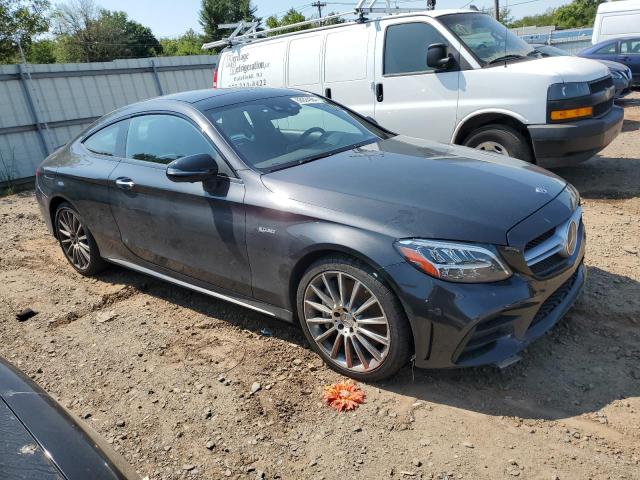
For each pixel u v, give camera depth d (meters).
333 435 2.65
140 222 3.95
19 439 1.65
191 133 3.70
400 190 2.97
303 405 2.89
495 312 2.57
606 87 5.96
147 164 3.94
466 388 2.89
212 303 4.16
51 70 11.52
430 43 6.22
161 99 4.12
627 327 3.29
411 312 2.65
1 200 9.39
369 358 2.97
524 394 2.81
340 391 2.93
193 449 2.66
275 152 3.59
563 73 5.56
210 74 14.67
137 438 2.78
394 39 6.50
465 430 2.60
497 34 6.51
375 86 6.69
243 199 3.24
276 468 2.49
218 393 3.06
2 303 4.55
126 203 4.01
